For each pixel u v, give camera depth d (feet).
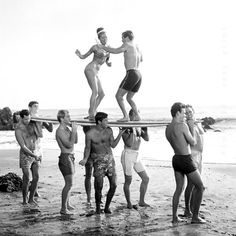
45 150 54.90
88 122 19.56
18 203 21.65
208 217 18.81
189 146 17.29
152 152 52.01
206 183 28.27
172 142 17.30
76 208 20.62
